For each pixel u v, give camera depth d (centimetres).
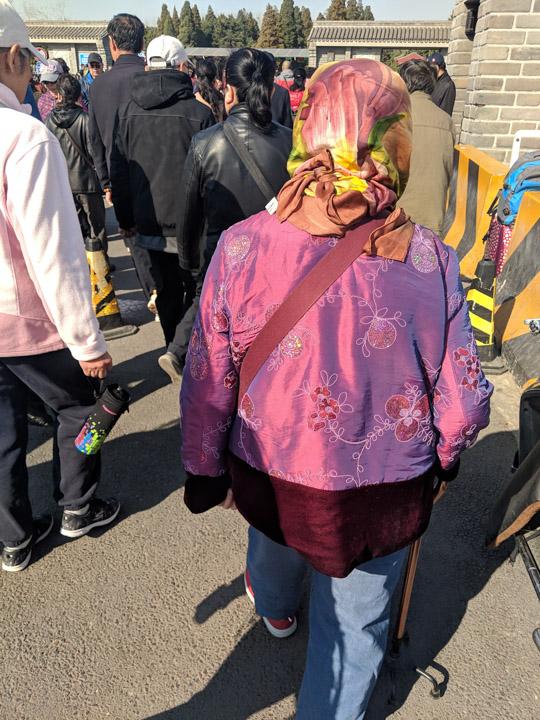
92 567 244
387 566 140
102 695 193
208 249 312
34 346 208
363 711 156
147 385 394
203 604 227
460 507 277
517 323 418
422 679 198
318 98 114
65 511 254
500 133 675
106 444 328
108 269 469
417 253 116
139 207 362
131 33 422
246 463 128
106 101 431
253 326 117
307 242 115
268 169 292
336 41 5272
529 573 218
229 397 129
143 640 212
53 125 525
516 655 207
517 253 458
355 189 113
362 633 147
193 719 187
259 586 200
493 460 311
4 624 218
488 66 651
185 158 330
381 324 113
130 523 269
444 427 125
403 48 5334
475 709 188
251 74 282
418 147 356
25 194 175
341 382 113
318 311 112
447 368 121
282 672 202
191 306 355
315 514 122
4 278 192
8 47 181
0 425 217
